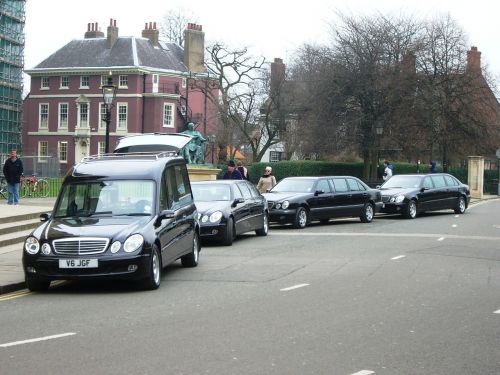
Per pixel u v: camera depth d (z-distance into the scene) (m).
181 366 6.39
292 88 57.19
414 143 44.75
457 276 12.16
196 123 68.25
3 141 68.31
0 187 30.97
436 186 27.70
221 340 7.42
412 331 7.84
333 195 23.17
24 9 71.38
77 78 69.06
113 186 12.05
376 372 6.21
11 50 69.56
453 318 8.57
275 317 8.64
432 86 45.12
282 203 21.67
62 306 9.59
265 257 14.90
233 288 10.95
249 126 61.06
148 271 10.66
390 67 43.28
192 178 28.56
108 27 68.81
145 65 67.12
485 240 18.36
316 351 6.95
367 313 8.88
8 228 17.23
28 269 10.64
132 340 7.43
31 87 71.12
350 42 43.75
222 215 16.94
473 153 48.78
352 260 14.32
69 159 69.19
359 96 43.38
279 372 6.19
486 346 7.17
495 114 48.28
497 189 55.06
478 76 47.06
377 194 25.12
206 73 69.94
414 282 11.46
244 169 25.94
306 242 17.89
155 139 26.30
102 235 10.61
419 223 23.97
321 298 9.99
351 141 43.94
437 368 6.34
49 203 26.58
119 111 67.19
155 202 11.77
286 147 62.53
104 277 10.48
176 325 8.20
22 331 7.92
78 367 6.36
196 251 13.75
